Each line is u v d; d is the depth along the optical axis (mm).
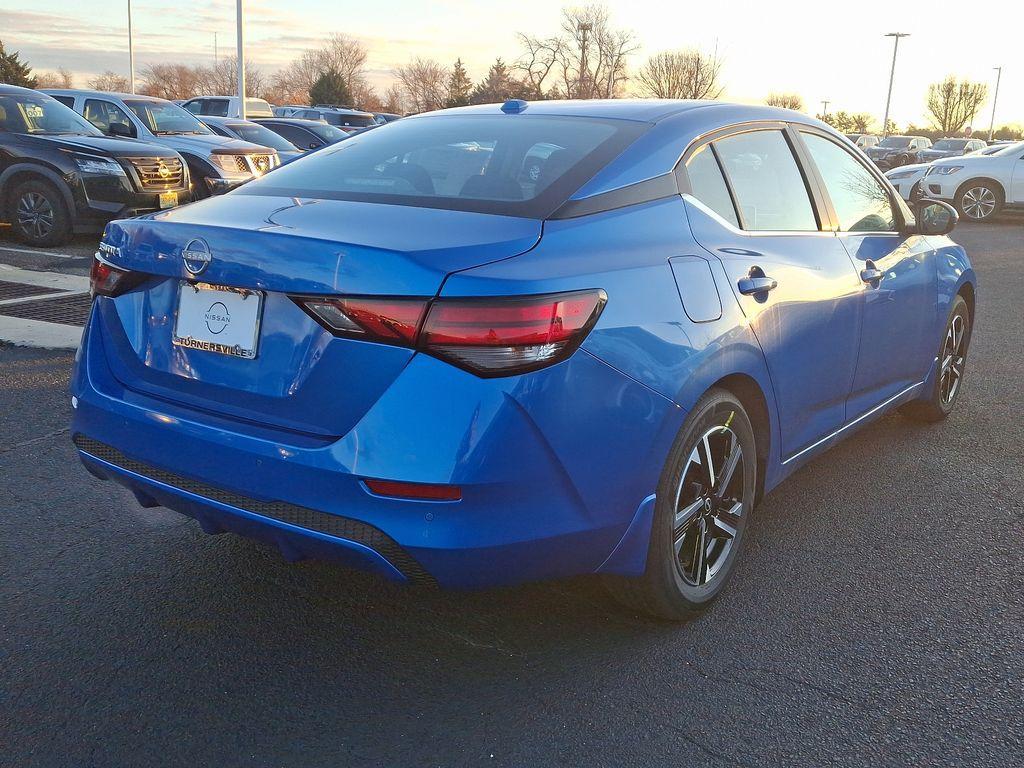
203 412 2438
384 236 2279
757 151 3275
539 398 2180
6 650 2584
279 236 2275
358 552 2213
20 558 3115
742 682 2553
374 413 2158
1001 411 5250
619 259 2451
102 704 2369
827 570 3252
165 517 3484
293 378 2281
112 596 2904
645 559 2588
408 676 2543
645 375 2412
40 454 4043
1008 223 17844
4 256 9227
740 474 2949
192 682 2480
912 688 2549
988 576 3242
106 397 2613
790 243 3209
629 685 2525
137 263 2557
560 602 2957
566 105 3283
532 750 2252
